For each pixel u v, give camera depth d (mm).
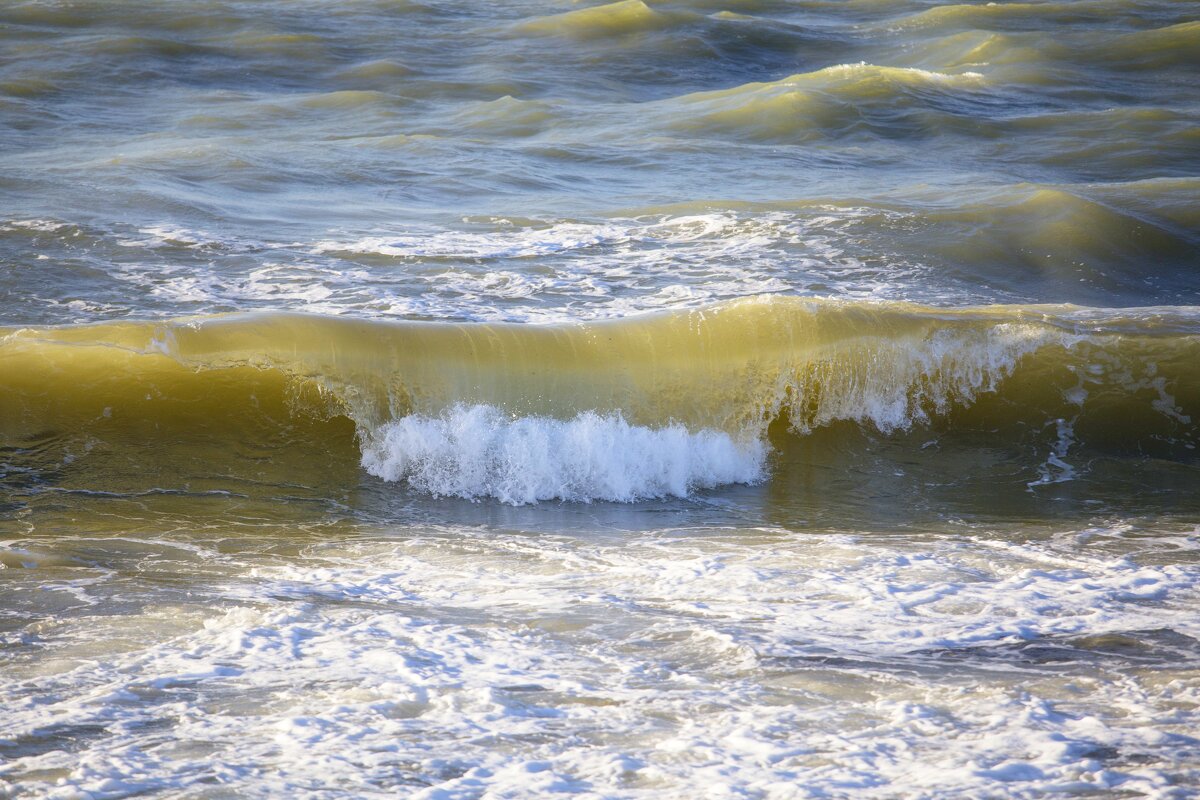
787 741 13633
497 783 12602
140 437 26656
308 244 40344
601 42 98250
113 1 103500
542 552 22016
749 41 101750
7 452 25922
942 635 17406
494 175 54125
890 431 29562
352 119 70312
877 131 69812
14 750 13211
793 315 29734
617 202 49469
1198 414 29969
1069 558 21875
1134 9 118750
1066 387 30281
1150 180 56219
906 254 42594
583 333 28844
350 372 27594
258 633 17078
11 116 65875
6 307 32375
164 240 39594
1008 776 12680
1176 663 16250
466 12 110062
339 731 13844
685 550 22266
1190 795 12219
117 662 15914
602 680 15562
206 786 12438
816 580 20297
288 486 25516
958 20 112062
